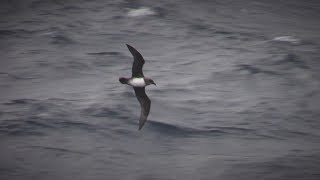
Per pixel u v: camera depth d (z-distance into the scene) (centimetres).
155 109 3123
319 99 3381
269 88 3547
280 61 4069
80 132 2808
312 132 2944
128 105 3153
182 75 3731
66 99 3238
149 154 2619
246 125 2992
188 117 3053
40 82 3559
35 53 4159
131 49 1553
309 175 2419
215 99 3328
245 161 2552
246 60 4088
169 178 2380
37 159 2512
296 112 3186
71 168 2444
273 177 2391
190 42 4544
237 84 3603
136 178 2380
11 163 2462
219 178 2380
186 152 2652
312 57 4203
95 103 3170
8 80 3591
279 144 2778
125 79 1606
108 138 2759
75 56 4084
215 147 2712
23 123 2878
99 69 3816
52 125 2872
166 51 4294
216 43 4541
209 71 3825
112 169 2453
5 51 4219
